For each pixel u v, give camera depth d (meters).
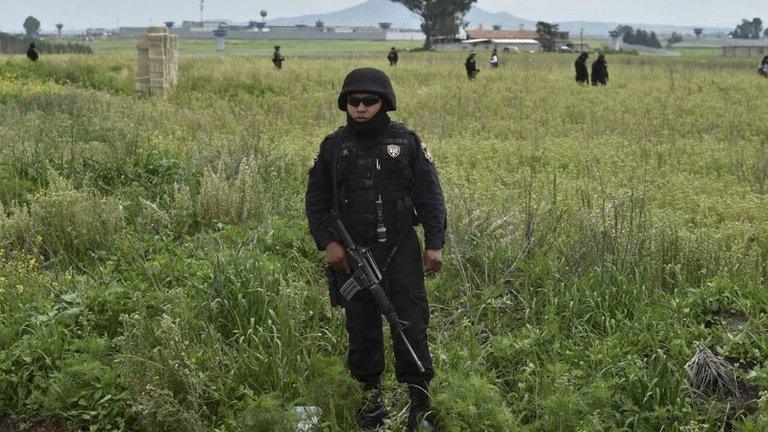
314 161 4.45
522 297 6.17
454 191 8.91
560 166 12.91
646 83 31.62
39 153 10.23
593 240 6.77
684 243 7.03
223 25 198.50
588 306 5.92
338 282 4.48
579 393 4.66
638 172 11.84
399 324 4.31
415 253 4.39
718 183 11.20
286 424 4.34
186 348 5.09
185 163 10.42
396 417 4.74
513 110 21.31
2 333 5.34
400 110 20.91
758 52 107.19
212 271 6.14
